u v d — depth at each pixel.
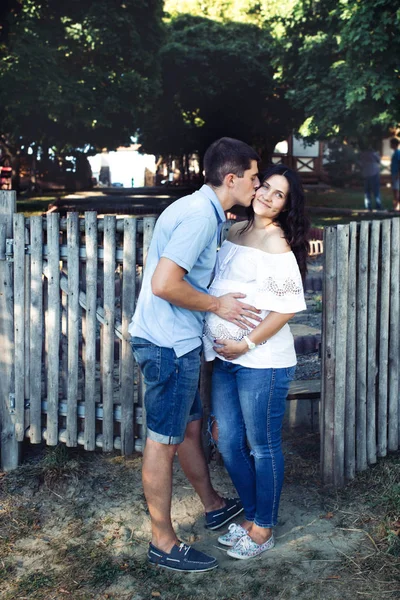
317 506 3.36
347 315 3.41
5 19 13.91
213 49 21.62
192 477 3.17
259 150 25.45
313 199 22.14
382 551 2.96
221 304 2.82
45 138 16.80
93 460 3.80
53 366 3.65
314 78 14.73
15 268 3.62
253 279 2.84
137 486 3.54
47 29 14.64
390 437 3.71
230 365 2.93
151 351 2.78
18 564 2.91
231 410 2.99
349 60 12.41
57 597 2.69
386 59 11.95
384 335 3.57
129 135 17.67
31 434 3.73
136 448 3.65
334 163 29.55
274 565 2.90
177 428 2.82
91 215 3.49
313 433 4.11
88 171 27.55
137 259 3.60
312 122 15.12
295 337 5.36
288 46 15.47
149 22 16.11
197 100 22.81
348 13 11.71
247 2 23.47
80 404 3.71
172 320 2.76
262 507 2.96
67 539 3.10
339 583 2.76
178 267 2.62
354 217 15.36
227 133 24.36
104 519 3.26
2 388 3.69
